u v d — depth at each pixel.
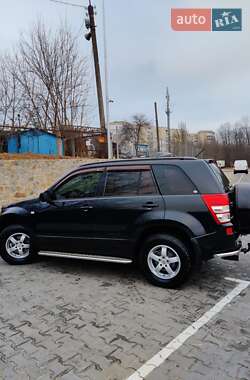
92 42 17.84
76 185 4.84
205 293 4.07
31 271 5.00
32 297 3.99
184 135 61.25
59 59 18.58
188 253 4.08
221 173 4.65
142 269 4.38
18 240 5.31
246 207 4.14
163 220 4.12
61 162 12.25
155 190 4.28
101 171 4.69
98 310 3.62
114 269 5.06
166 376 2.47
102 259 4.59
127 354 2.77
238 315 3.47
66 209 4.80
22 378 2.46
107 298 3.94
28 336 3.07
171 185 4.22
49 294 4.08
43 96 18.47
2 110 17.89
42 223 5.02
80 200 4.72
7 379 2.45
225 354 2.75
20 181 10.87
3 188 10.40
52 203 4.94
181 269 4.09
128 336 3.06
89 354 2.77
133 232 4.33
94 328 3.21
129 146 52.50
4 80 17.91
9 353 2.79
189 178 4.16
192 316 3.46
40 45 18.28
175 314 3.51
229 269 4.97
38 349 2.85
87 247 4.70
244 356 2.72
